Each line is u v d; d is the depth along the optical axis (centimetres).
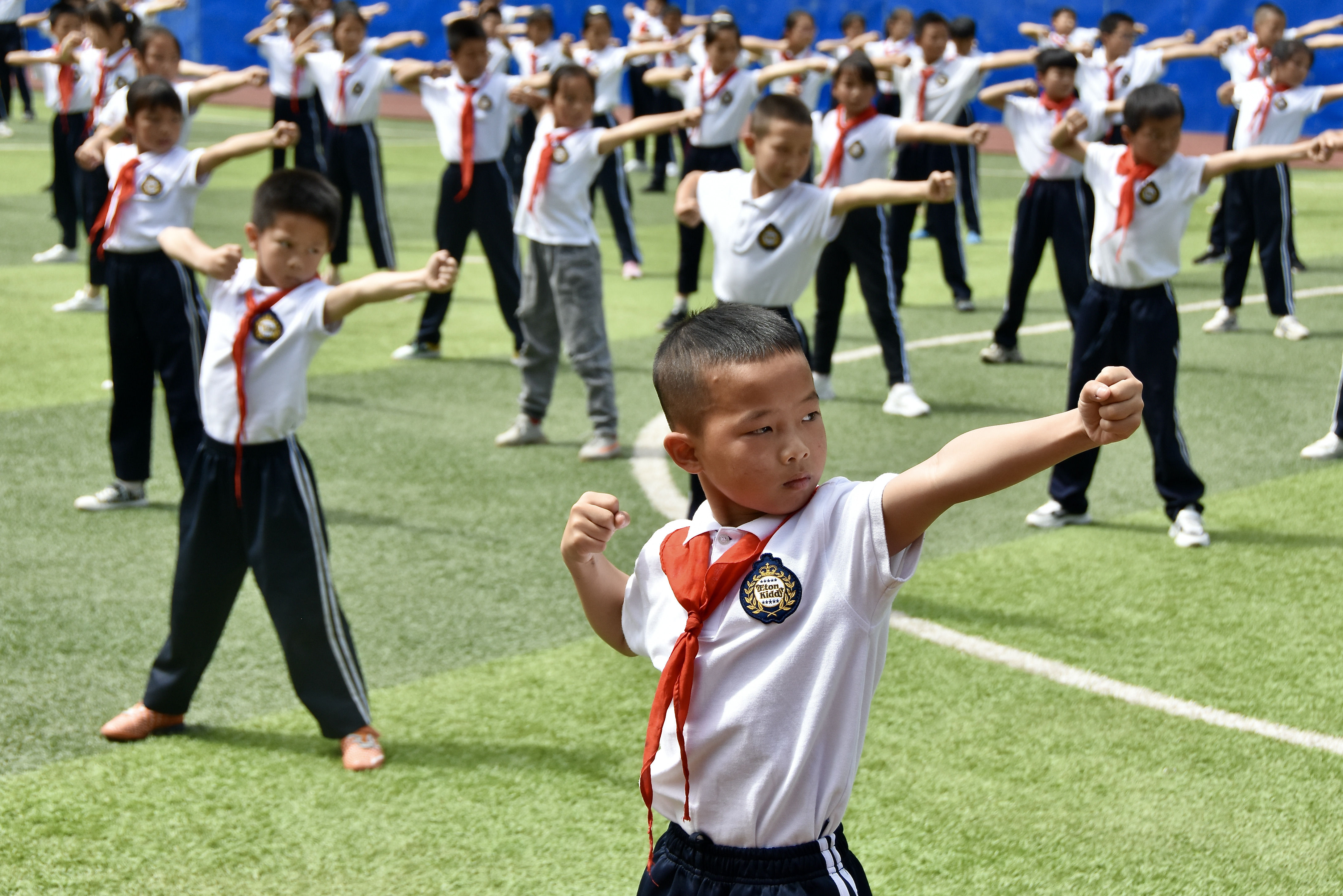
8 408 655
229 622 420
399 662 387
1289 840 292
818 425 166
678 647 170
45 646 396
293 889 274
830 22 1980
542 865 282
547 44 1354
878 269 656
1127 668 379
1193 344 816
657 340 837
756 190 450
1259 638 400
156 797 312
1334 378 727
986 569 461
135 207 501
